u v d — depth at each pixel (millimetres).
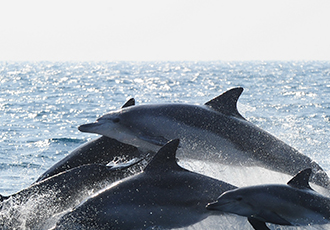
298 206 14289
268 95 80188
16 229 15055
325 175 18531
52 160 28938
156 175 14703
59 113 55781
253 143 18312
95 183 15641
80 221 14039
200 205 14547
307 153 29891
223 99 18547
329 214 14484
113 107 62688
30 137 37312
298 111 55781
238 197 14141
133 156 18016
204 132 17922
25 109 60438
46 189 15641
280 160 18406
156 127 17734
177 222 14445
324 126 42969
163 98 76875
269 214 14227
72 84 122312
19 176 24906
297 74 184375
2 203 15523
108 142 18266
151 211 14266
